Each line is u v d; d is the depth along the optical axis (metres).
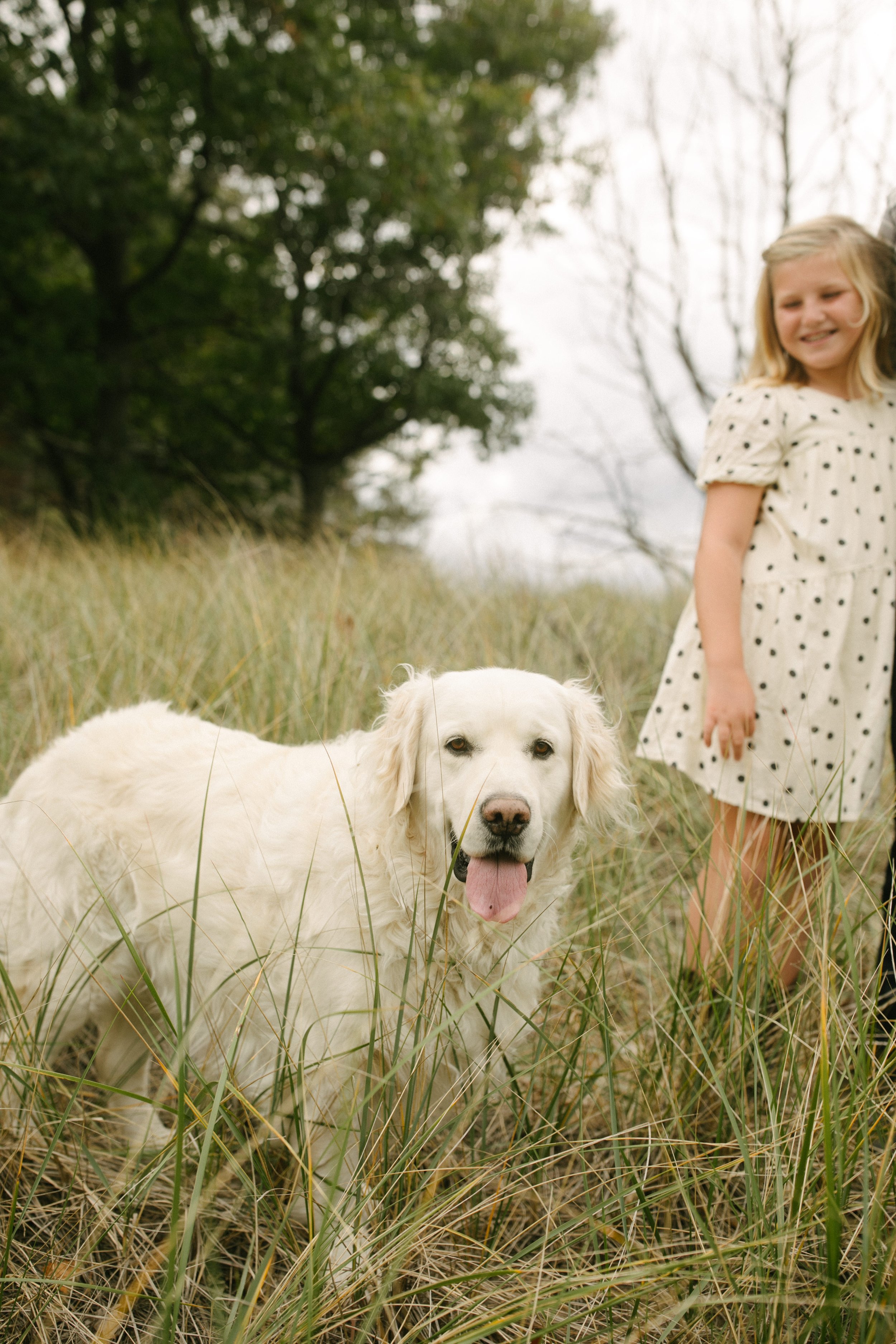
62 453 14.46
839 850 2.13
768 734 2.38
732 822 2.46
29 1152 1.91
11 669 3.86
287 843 2.09
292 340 14.41
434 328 14.87
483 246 14.77
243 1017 1.78
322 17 11.91
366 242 14.06
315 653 3.71
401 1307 1.64
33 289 13.82
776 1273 1.49
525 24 15.12
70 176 10.48
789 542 2.37
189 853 2.20
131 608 4.32
